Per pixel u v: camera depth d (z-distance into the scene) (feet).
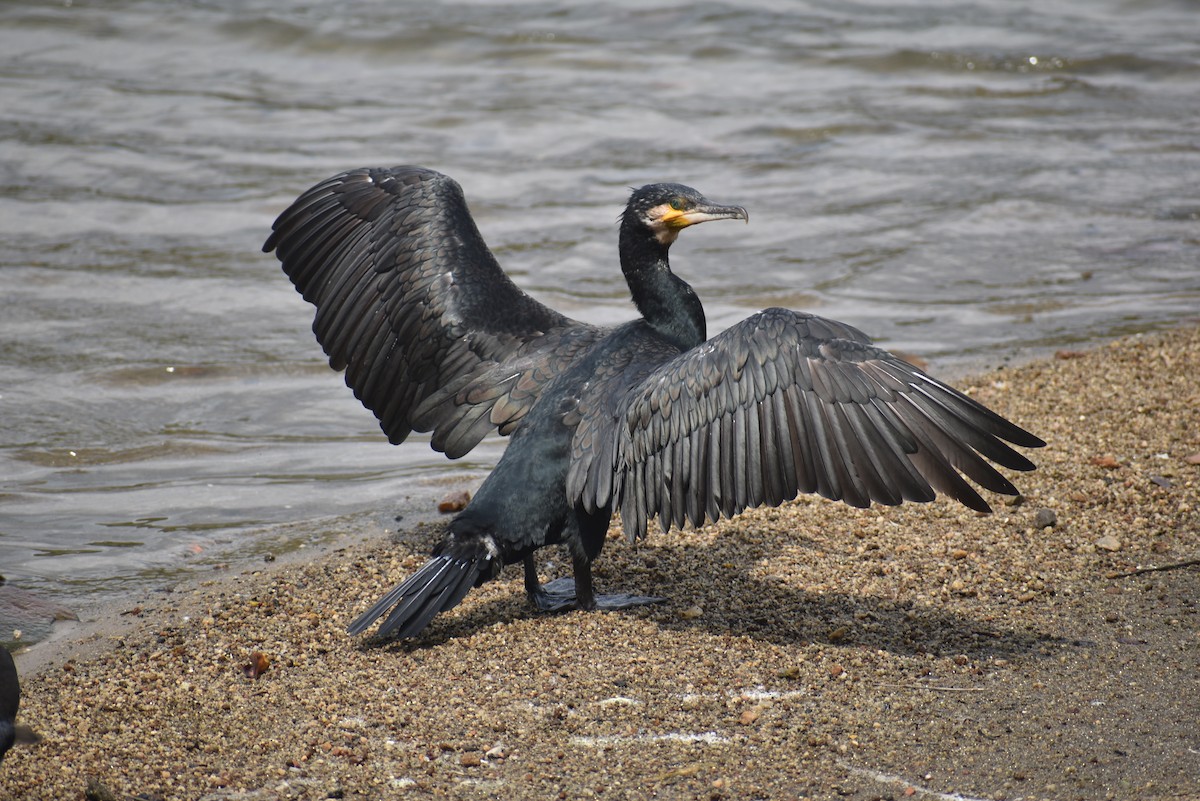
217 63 100.89
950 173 79.30
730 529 38.24
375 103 92.22
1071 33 106.63
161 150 82.07
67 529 40.91
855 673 29.58
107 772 25.85
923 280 64.28
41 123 86.02
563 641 31.65
